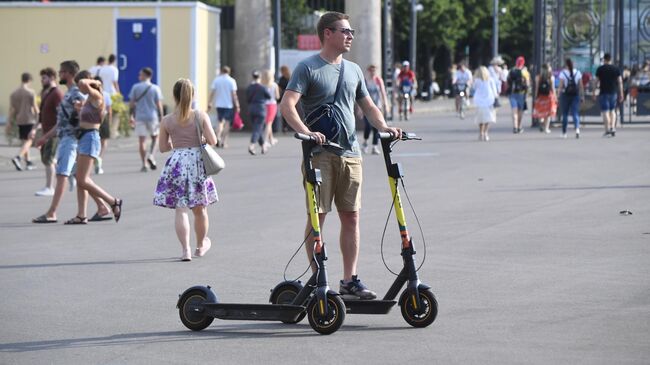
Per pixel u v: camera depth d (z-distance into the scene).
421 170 39.41
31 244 24.55
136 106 41.84
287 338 15.31
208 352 14.52
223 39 69.00
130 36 64.31
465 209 28.83
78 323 16.50
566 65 56.78
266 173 39.94
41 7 64.81
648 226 25.50
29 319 16.80
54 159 34.22
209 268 21.16
